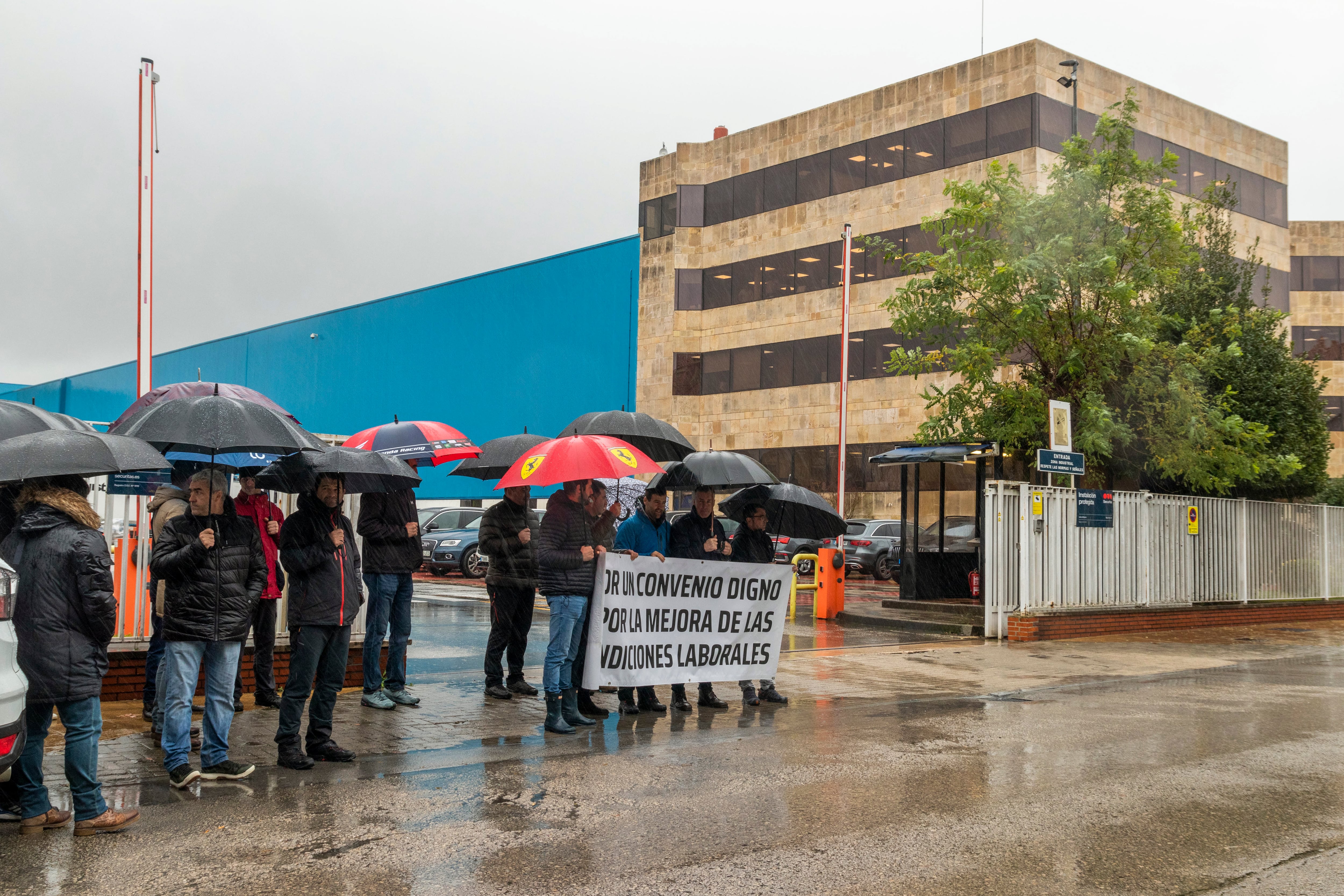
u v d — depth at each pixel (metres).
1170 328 19.00
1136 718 8.39
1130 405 17.52
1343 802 5.71
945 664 11.78
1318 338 47.62
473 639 12.76
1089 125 35.16
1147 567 16.39
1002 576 14.62
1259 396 19.30
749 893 4.16
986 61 35.59
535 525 10.28
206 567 5.68
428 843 4.74
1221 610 17.39
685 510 33.78
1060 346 17.03
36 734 4.89
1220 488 17.83
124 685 8.23
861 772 6.26
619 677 8.12
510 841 4.79
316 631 6.22
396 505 8.35
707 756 6.70
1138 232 17.20
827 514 9.07
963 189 17.41
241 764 6.22
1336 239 47.88
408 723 7.70
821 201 40.31
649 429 8.73
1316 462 20.12
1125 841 4.92
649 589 8.25
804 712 8.59
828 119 40.25
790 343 40.94
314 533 6.23
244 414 5.79
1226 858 4.69
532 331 26.28
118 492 8.10
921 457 17.34
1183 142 37.44
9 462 4.73
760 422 41.56
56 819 4.96
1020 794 5.78
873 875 4.39
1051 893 4.21
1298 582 19.28
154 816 5.15
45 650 4.69
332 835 4.85
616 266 24.28
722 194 43.41
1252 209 39.75
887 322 37.91
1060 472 15.28
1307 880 4.41
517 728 7.61
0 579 4.50
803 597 21.09
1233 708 8.97
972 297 17.61
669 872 4.39
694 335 43.88
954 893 4.20
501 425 27.02
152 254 18.30
